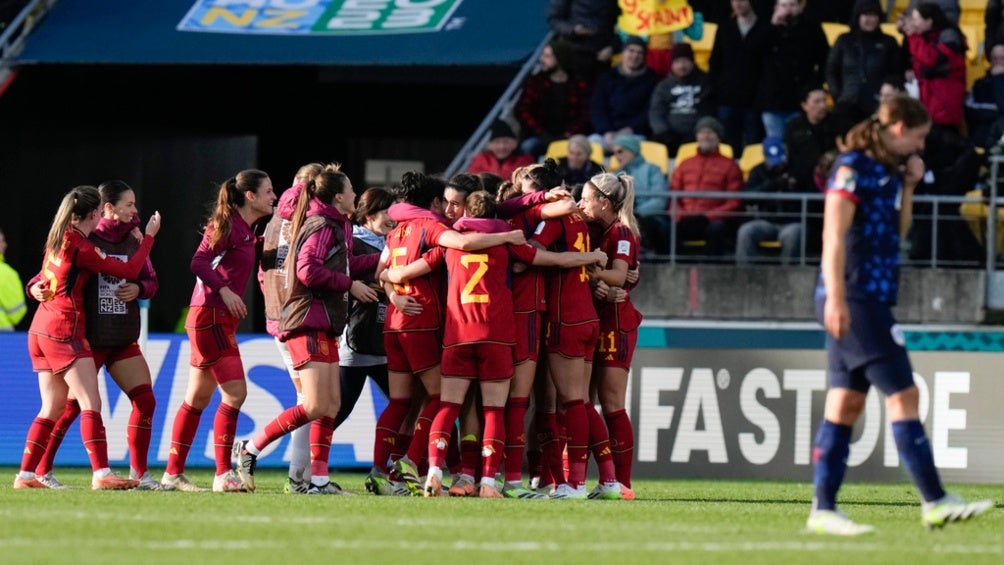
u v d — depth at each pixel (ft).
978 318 164.86
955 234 169.68
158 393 136.56
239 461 100.32
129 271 98.99
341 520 74.23
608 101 183.42
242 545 62.95
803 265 166.71
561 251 97.71
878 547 65.46
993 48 183.32
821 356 135.54
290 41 203.92
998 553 64.34
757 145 180.55
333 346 98.53
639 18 190.90
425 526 71.87
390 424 101.45
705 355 135.85
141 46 203.92
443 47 200.44
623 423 104.12
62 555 58.80
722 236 169.78
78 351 98.63
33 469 101.81
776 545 65.82
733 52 181.16
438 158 258.78
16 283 150.92
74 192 97.45
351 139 256.11
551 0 192.65
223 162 242.99
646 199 172.14
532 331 98.53
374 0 216.13
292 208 101.60
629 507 88.58
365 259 104.63
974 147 173.17
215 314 98.58
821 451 71.92
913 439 70.69
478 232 95.14
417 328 99.25
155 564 56.54
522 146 181.47
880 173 68.54
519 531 70.33
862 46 177.58
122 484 100.27
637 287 166.20
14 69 203.62
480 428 104.99
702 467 135.74
